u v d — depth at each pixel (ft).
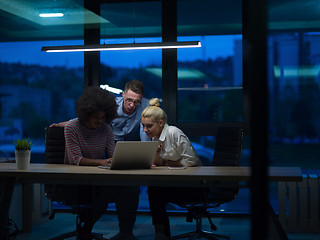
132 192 9.32
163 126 9.66
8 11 18.25
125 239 9.23
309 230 13.10
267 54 4.37
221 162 10.81
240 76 15.93
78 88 16.92
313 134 47.11
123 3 16.74
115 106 9.99
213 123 15.89
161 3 16.29
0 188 8.66
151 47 14.07
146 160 8.71
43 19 18.16
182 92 16.25
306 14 17.01
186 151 9.41
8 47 19.24
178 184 7.88
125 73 16.70
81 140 9.86
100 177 8.05
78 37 17.89
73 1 17.34
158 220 9.11
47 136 10.96
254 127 4.44
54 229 9.64
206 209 10.45
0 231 8.41
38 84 19.24
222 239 10.37
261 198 4.53
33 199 9.74
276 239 7.42
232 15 16.12
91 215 9.49
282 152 45.96
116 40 16.92
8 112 19.74
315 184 13.07
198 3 16.35
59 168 9.01
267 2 4.36
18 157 8.76
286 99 42.65
